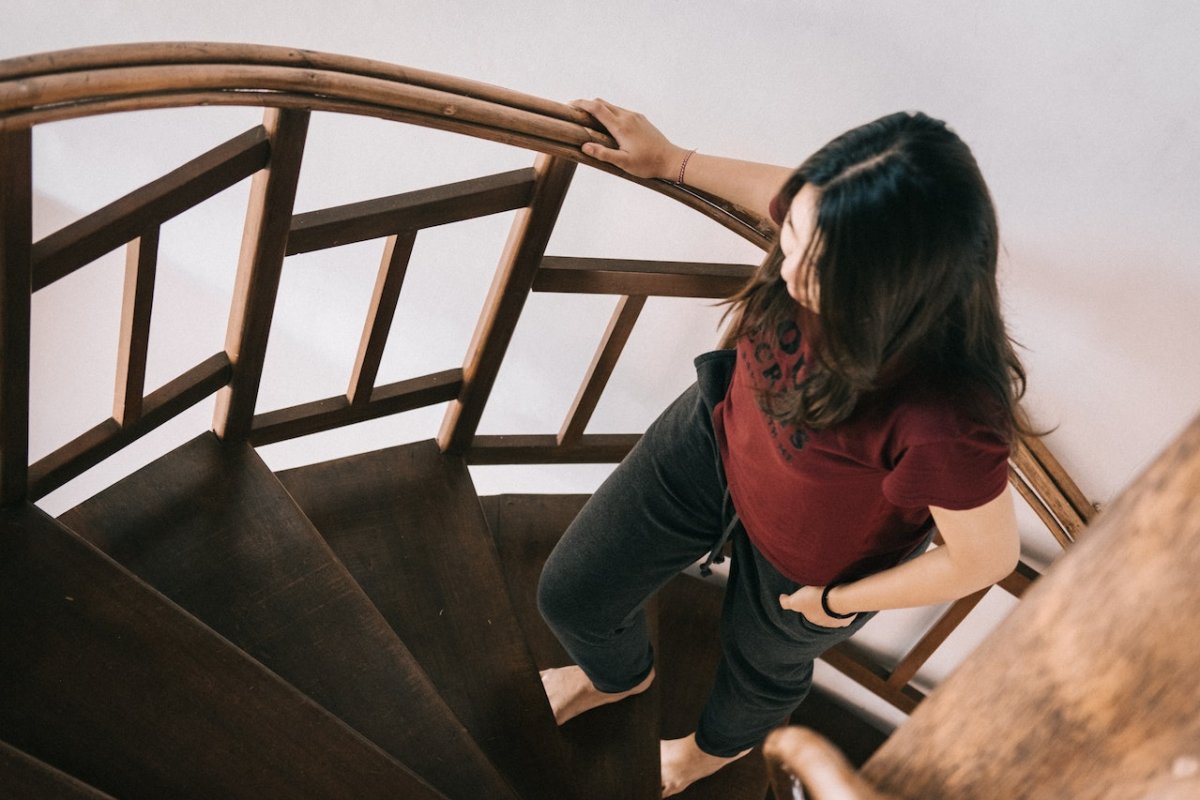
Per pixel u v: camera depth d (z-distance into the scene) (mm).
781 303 1017
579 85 1654
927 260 796
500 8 1611
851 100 1462
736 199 1376
